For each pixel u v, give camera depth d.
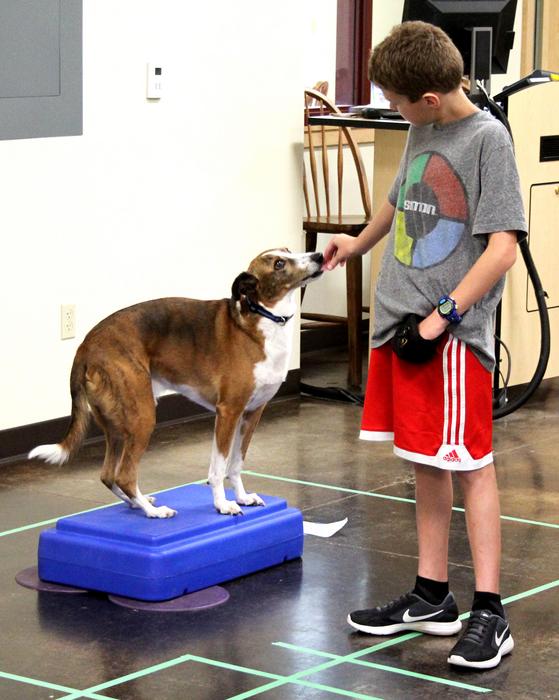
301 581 3.72
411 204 3.13
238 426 3.88
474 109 3.10
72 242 5.25
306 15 7.30
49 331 5.20
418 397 3.12
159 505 3.84
